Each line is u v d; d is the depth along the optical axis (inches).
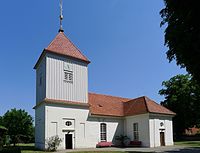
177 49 531.2
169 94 2277.3
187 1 467.2
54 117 1267.2
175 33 510.9
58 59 1349.7
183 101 2116.1
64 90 1337.4
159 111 1515.7
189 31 486.3
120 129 1587.1
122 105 1745.8
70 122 1326.3
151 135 1444.4
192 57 508.4
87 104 1409.9
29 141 2541.8
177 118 2197.3
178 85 2206.0
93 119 1444.4
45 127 1226.0
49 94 1275.8
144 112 1467.8
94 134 1428.4
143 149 1235.9
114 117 1557.6
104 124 1507.1
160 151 1099.9
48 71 1298.0
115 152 1026.7
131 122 1566.2
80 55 1456.7
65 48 1407.5
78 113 1370.6
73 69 1398.9
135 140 1517.0
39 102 1374.3
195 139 2229.3
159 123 1508.4
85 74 1450.5
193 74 542.3
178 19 507.8
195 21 470.6
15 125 2701.8
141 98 1633.9
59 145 1245.1
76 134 1338.6
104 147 1423.5
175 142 1843.0
